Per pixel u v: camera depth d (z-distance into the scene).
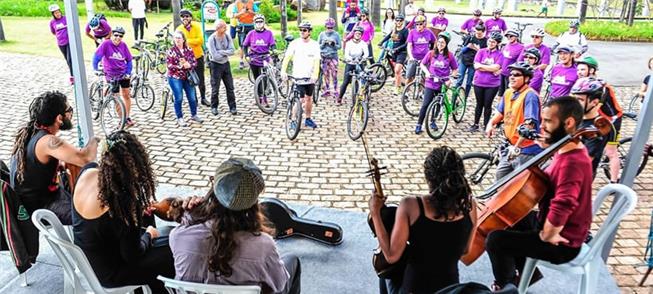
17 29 16.66
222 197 2.12
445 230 2.32
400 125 8.00
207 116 8.22
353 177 5.98
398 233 2.33
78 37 4.07
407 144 7.16
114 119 7.79
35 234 3.27
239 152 6.68
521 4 34.72
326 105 9.07
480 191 5.68
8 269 3.63
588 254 2.89
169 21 19.67
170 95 8.85
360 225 4.39
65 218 3.29
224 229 2.15
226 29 7.98
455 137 7.55
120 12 21.78
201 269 2.23
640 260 4.30
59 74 10.87
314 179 5.90
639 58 14.48
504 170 4.73
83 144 4.39
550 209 2.67
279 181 5.82
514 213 2.97
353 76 8.45
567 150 2.73
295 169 6.17
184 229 2.26
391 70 11.04
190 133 7.39
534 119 4.45
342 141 7.20
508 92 4.86
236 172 2.14
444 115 7.55
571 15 27.62
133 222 2.55
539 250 2.86
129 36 16.23
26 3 21.33
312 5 25.94
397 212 2.37
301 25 7.07
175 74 7.45
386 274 2.61
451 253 2.36
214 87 8.12
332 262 3.80
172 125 7.73
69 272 2.71
